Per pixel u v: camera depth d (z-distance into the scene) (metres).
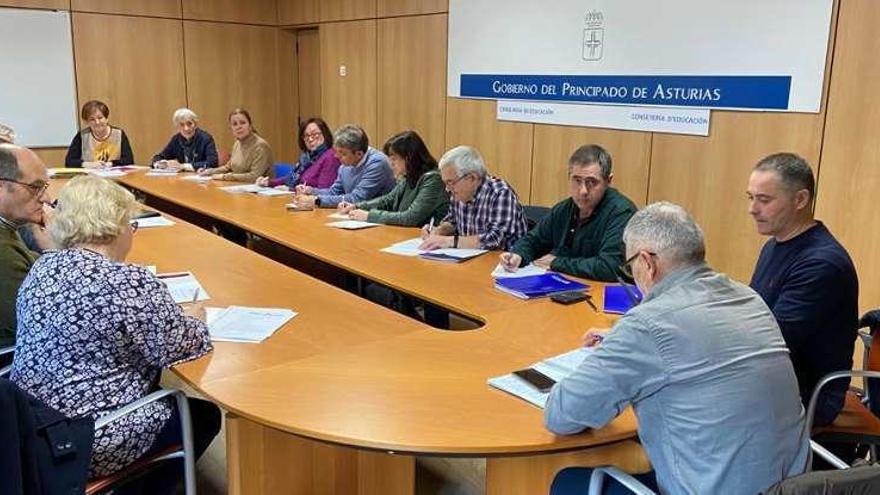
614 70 4.74
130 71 7.22
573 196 2.85
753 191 2.14
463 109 6.02
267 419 1.58
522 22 5.34
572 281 2.70
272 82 8.21
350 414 1.60
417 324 2.25
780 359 1.45
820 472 1.21
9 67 6.54
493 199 3.24
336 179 4.72
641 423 1.48
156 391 1.93
